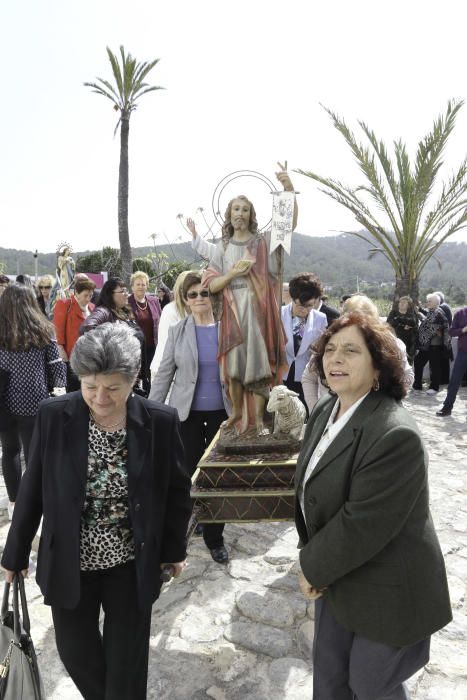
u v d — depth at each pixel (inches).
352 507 57.6
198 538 144.4
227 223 121.4
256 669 94.8
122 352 61.1
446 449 224.4
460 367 276.8
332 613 64.9
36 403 140.6
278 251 119.6
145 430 67.5
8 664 67.2
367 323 62.9
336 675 66.7
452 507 163.8
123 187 609.9
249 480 110.1
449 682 91.1
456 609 111.9
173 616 109.9
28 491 67.2
